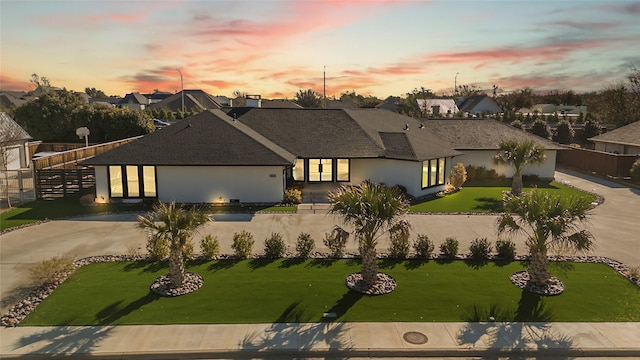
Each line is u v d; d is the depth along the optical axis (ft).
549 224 42.01
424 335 35.29
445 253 53.11
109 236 60.85
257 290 43.14
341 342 34.22
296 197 81.51
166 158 80.07
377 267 48.42
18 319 37.01
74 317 37.50
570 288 44.45
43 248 55.62
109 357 32.27
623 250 56.18
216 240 53.52
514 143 88.74
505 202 48.57
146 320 37.14
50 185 85.40
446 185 97.09
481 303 40.86
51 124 161.68
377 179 93.91
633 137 122.93
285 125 101.86
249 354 32.83
